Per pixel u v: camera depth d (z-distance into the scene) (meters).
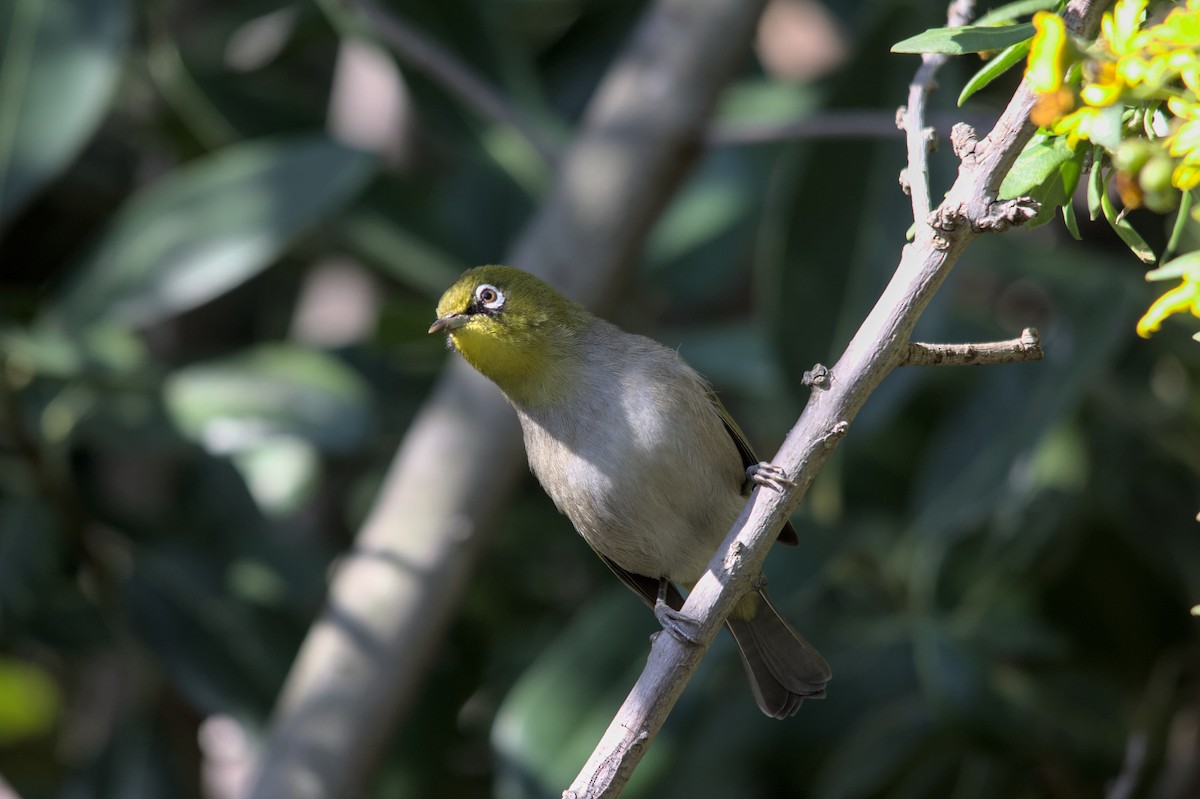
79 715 13.48
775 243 9.48
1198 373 10.68
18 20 10.64
